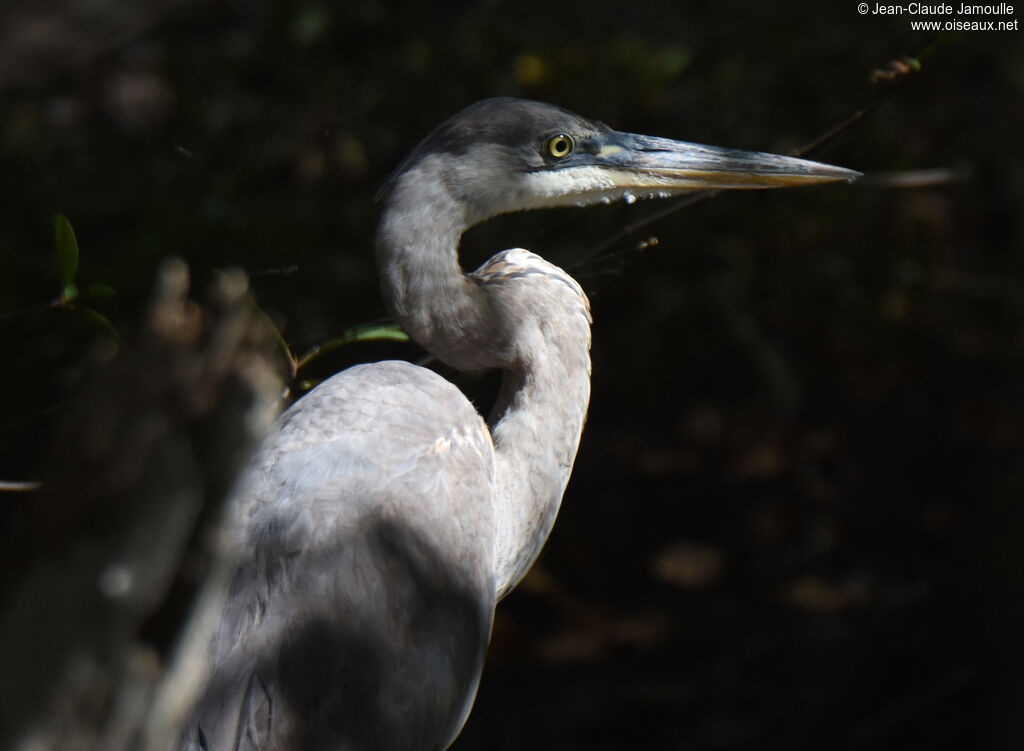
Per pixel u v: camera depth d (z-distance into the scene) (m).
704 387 12.27
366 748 4.25
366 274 10.77
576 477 11.47
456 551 4.72
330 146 12.44
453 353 5.45
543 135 5.51
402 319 5.41
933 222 12.60
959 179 12.24
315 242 11.11
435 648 4.51
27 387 8.97
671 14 14.23
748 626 10.14
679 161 5.85
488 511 5.00
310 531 4.48
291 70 13.25
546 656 9.88
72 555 1.67
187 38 13.38
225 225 10.86
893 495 11.37
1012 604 6.22
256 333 1.76
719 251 12.14
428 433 4.92
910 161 12.63
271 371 1.82
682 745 8.95
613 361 12.06
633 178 5.78
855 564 10.78
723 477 11.54
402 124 12.76
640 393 12.07
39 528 1.67
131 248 10.70
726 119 12.71
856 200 12.44
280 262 10.63
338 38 13.71
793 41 13.39
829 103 12.52
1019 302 12.23
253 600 4.36
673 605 10.41
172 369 1.68
